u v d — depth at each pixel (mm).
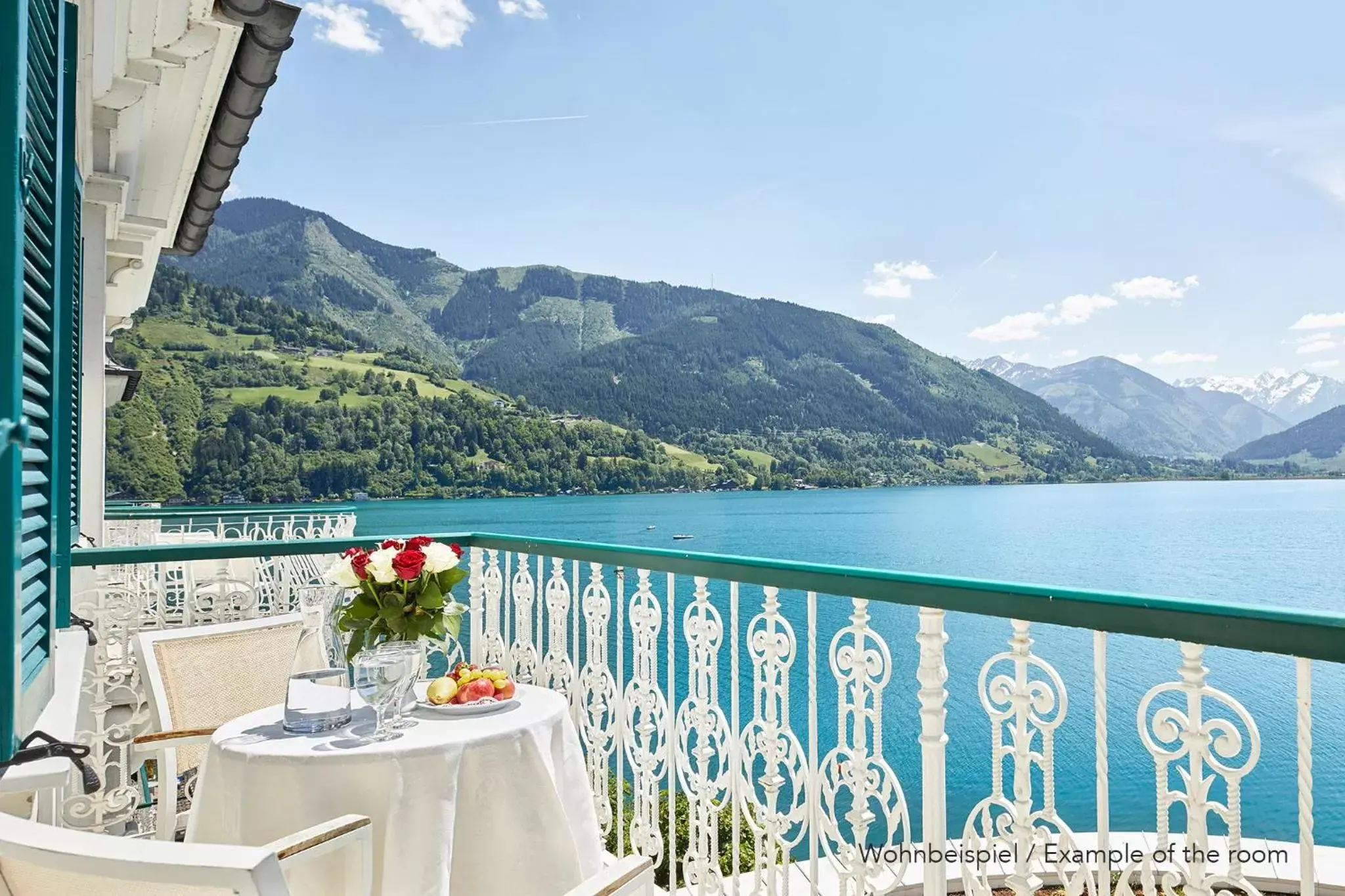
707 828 2691
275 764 2125
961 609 1873
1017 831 1795
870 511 98688
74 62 2865
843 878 2203
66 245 2963
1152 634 1543
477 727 2344
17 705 1619
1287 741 15836
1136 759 14148
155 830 2994
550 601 3594
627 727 3092
